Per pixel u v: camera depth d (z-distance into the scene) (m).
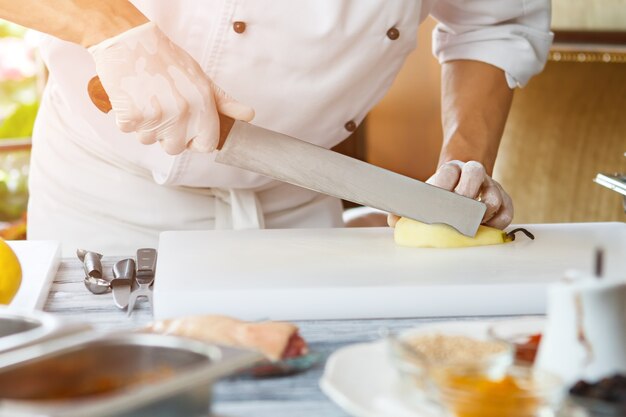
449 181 1.63
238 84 1.72
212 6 1.63
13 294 1.30
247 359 0.88
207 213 1.87
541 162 2.66
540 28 2.00
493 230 1.58
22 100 3.92
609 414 0.81
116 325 1.23
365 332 1.20
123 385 0.92
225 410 0.92
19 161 3.42
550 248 1.55
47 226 1.92
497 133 1.92
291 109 1.76
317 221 1.96
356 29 1.69
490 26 1.97
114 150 1.81
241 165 1.52
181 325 1.04
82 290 1.42
